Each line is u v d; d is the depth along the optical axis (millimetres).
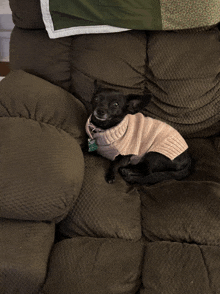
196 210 1276
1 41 2811
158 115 1841
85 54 1739
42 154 1177
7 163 1099
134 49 1735
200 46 1709
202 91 1736
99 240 1188
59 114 1539
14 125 1274
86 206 1286
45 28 1787
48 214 1122
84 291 1000
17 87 1544
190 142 1867
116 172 1602
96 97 1586
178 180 1604
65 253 1128
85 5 1608
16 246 1058
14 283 1060
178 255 1106
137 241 1247
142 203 1404
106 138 1547
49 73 1801
